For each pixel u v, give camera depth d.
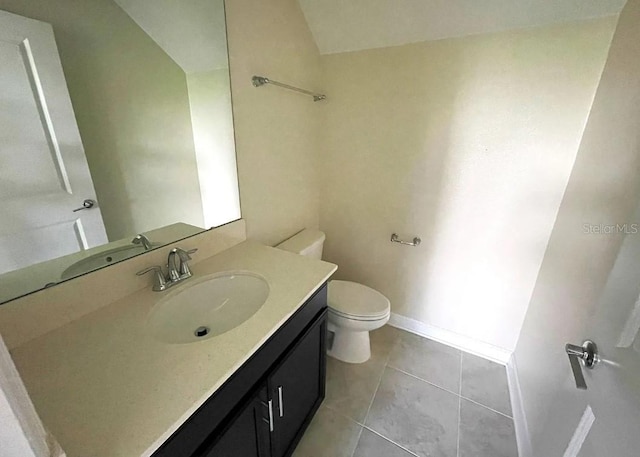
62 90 0.79
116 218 0.94
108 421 0.54
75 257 0.84
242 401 0.79
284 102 1.53
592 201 1.03
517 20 1.24
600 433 0.59
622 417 0.50
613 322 0.60
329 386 1.59
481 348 1.82
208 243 1.25
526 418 1.28
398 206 1.83
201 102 1.14
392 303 2.08
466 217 1.63
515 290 1.62
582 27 1.16
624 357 0.53
